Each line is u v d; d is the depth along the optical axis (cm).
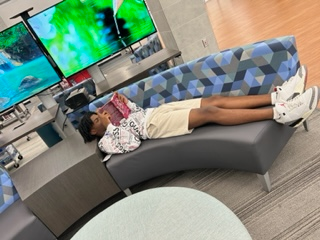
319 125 182
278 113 141
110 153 183
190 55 301
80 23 243
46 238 173
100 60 262
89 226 125
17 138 226
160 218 113
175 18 282
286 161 167
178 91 206
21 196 168
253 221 142
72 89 297
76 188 178
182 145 168
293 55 156
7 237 159
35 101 419
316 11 356
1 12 536
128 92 212
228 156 153
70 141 219
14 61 230
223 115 155
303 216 132
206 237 97
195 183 187
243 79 177
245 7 591
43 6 559
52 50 241
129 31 260
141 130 183
